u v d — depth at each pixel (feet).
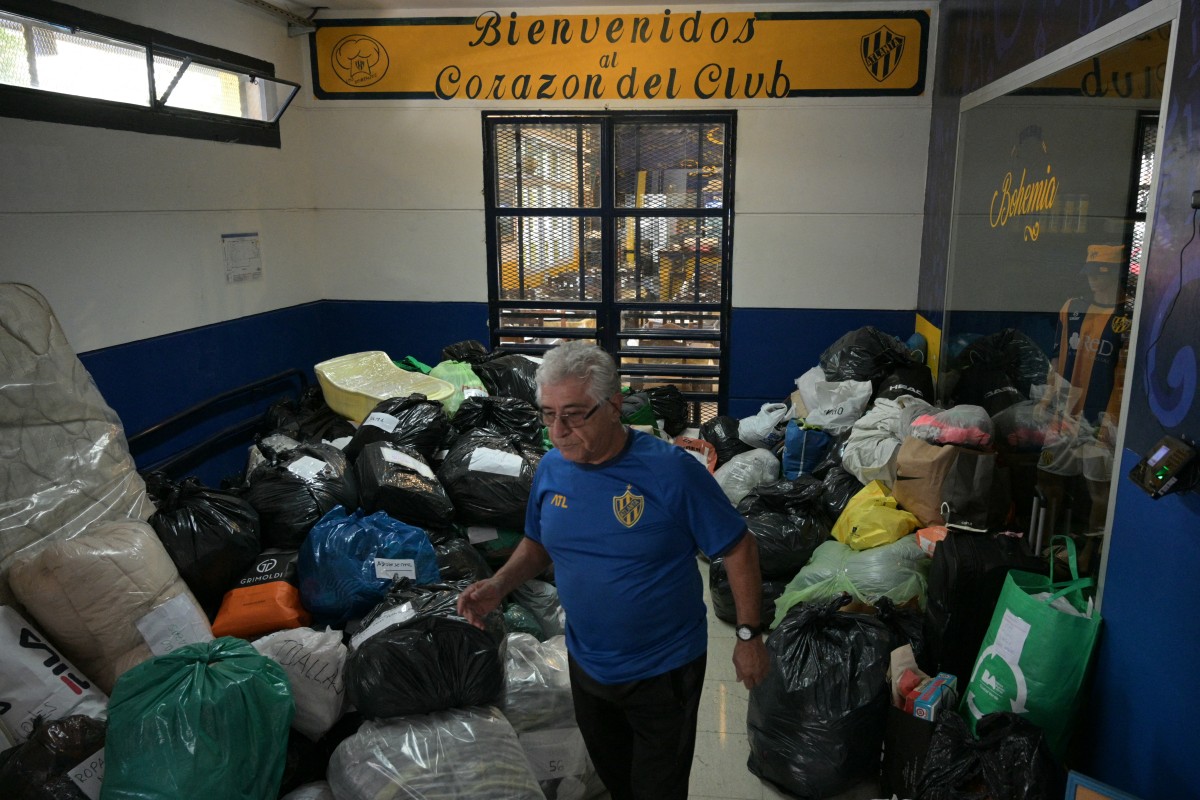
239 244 13.19
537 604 9.13
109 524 7.25
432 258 16.20
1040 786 5.64
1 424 7.27
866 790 7.43
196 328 12.05
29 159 8.95
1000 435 9.76
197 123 11.87
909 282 15.38
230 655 5.88
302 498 8.67
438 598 6.80
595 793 7.36
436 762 5.85
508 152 15.67
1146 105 6.41
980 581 7.43
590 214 15.83
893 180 15.01
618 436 5.28
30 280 9.05
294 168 15.20
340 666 6.63
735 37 14.79
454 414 12.26
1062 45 8.44
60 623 6.47
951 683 6.95
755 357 16.15
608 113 15.28
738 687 9.16
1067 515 7.64
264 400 14.05
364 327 16.55
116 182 10.28
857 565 9.00
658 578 5.22
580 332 16.44
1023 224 9.44
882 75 14.64
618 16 14.88
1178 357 5.59
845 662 7.32
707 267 15.92
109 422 8.39
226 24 12.66
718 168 15.46
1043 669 6.40
